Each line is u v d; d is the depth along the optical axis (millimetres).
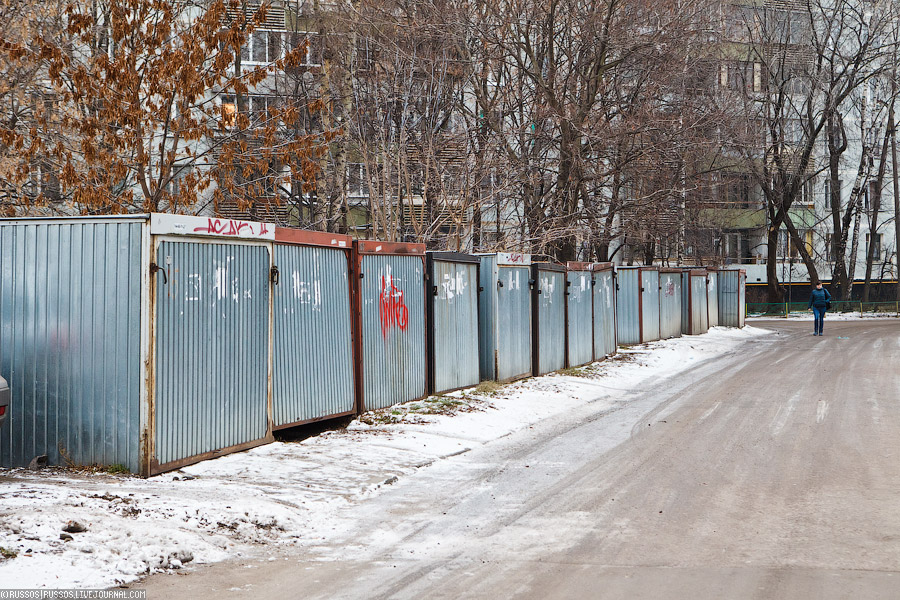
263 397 11086
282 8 31125
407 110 24641
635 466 10094
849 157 65938
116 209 16391
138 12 15375
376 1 27344
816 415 13859
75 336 9477
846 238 57125
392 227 22078
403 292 14688
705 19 33469
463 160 24031
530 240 26500
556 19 30703
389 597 5566
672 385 18797
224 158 15484
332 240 12633
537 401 15797
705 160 43094
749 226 61281
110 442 9344
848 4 53125
